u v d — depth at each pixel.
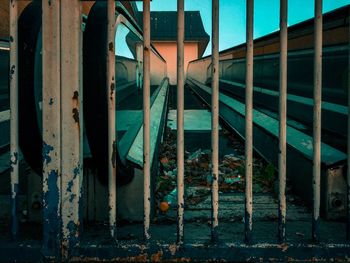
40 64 2.74
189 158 6.12
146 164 2.34
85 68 2.61
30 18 2.69
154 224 3.08
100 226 2.89
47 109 2.28
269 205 3.74
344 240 2.40
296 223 3.12
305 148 4.11
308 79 6.11
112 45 2.33
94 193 3.05
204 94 15.65
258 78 9.57
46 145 2.29
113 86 2.34
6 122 6.21
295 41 6.76
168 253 2.31
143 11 2.30
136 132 4.27
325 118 5.01
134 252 2.32
